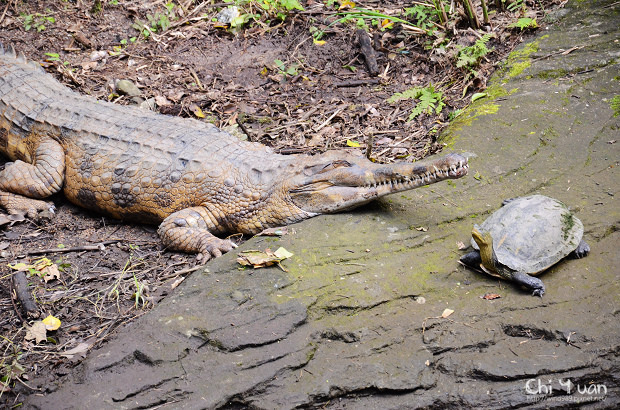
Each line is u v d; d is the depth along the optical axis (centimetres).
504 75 733
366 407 391
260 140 684
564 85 693
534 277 441
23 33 838
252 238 531
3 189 606
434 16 841
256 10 885
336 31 837
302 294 450
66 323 468
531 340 416
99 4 882
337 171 526
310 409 390
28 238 568
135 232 587
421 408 390
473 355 409
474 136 629
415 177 500
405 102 730
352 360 409
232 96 757
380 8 885
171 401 389
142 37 855
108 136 602
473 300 443
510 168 580
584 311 425
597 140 611
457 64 732
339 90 761
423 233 507
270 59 811
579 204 525
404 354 411
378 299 446
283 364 405
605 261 466
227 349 416
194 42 846
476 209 532
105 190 585
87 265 532
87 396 392
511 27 798
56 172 605
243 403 392
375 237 504
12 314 478
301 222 539
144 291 490
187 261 532
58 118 627
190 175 563
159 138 596
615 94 668
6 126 648
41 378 418
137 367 410
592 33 764
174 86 774
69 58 814
